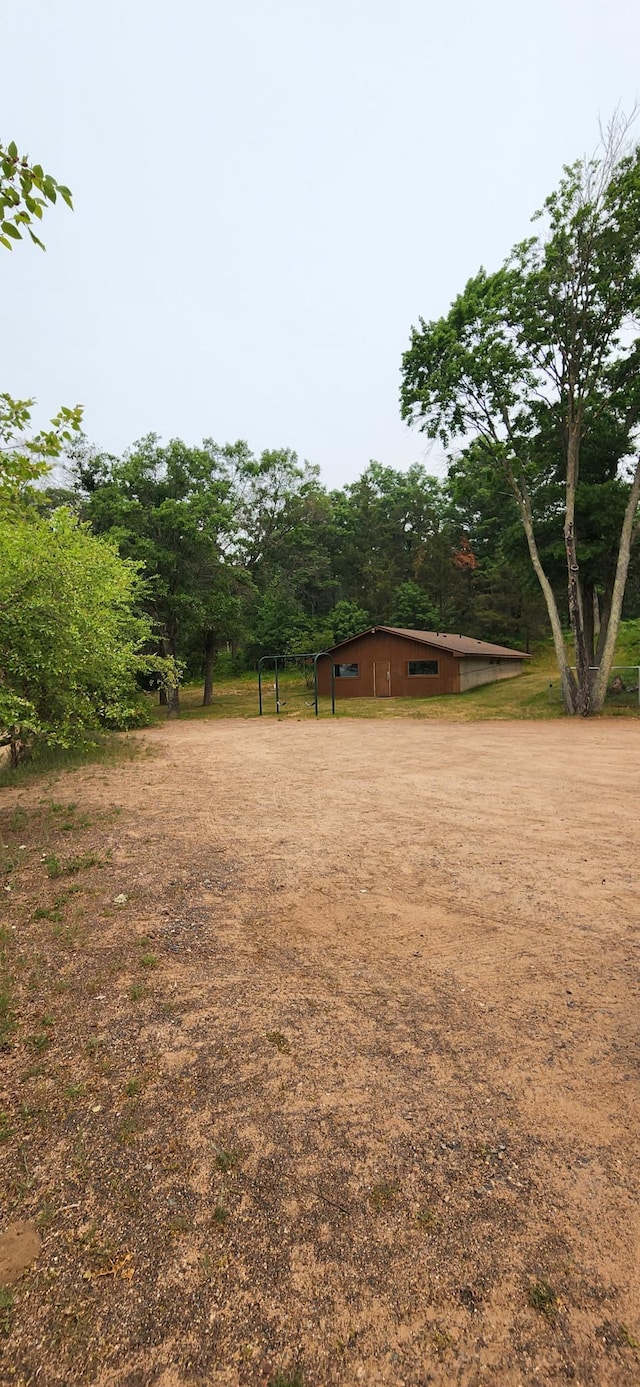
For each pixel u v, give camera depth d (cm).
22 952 351
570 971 319
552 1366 139
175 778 915
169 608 2491
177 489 2741
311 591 4756
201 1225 177
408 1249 168
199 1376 138
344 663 3025
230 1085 238
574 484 1931
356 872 473
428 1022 278
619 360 1931
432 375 1947
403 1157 201
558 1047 257
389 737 1486
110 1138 212
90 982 318
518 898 415
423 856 508
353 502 5469
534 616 4003
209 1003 297
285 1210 182
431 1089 234
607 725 1630
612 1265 162
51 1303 155
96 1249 170
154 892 439
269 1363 141
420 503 5309
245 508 4419
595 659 2570
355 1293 157
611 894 416
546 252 1702
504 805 691
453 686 2755
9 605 623
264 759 1122
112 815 670
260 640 4062
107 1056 257
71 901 424
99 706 888
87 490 2802
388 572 4516
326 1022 280
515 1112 220
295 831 595
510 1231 173
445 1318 150
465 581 4497
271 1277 161
